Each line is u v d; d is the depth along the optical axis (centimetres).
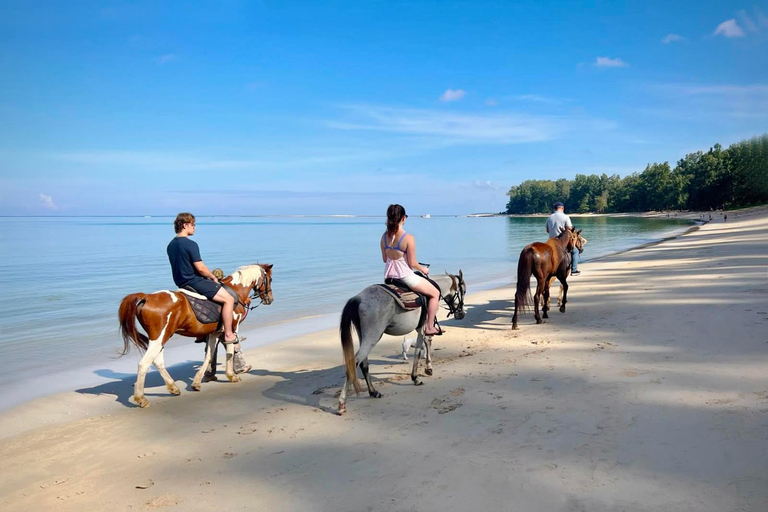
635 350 791
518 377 704
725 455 433
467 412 585
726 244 2861
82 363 967
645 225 8012
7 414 681
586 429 509
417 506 393
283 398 699
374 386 723
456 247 4312
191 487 451
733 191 11450
